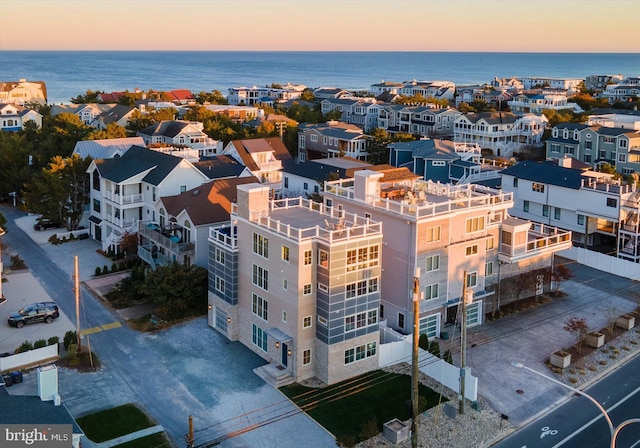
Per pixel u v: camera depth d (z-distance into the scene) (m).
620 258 67.12
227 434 36.41
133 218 66.19
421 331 48.50
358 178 51.06
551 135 131.38
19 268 61.25
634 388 42.88
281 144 100.38
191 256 56.00
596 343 48.06
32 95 179.38
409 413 38.62
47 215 72.19
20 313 49.19
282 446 35.56
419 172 102.00
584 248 71.38
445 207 49.78
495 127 133.00
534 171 77.44
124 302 53.59
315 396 40.53
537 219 76.44
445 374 42.16
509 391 41.91
